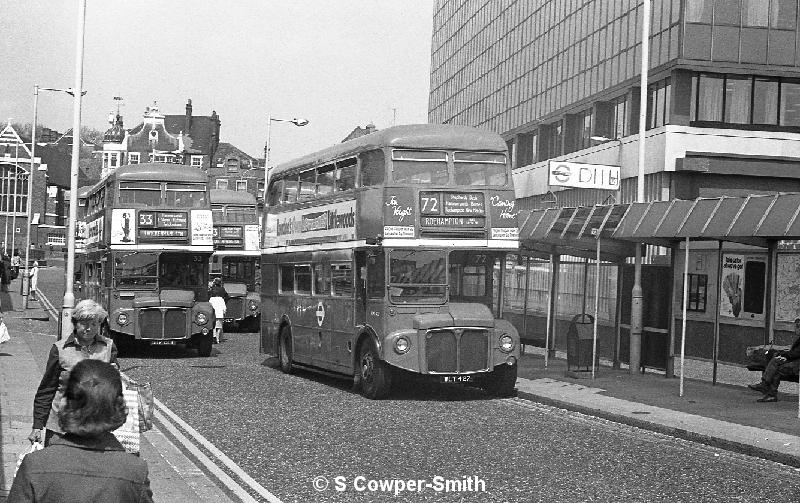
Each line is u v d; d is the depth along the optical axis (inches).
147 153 4734.3
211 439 513.3
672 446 507.5
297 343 870.4
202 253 1061.1
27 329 1336.1
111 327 1026.7
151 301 1031.0
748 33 1502.2
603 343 900.6
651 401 658.2
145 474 157.5
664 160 1507.1
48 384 281.7
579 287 945.5
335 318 781.9
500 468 437.7
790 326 942.4
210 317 1056.2
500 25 2437.3
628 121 1708.9
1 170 4643.2
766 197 655.8
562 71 1996.8
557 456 471.2
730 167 1497.3
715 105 1529.3
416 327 687.1
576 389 727.7
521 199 2239.2
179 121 4889.3
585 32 1881.2
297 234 879.1
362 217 730.2
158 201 1053.8
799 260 932.6
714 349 757.9
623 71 1701.5
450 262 705.6
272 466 437.4
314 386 789.9
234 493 376.8
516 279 1062.4
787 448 472.7
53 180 4975.4
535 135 2201.0
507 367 709.9
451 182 711.1
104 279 1069.8
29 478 153.9
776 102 1541.6
